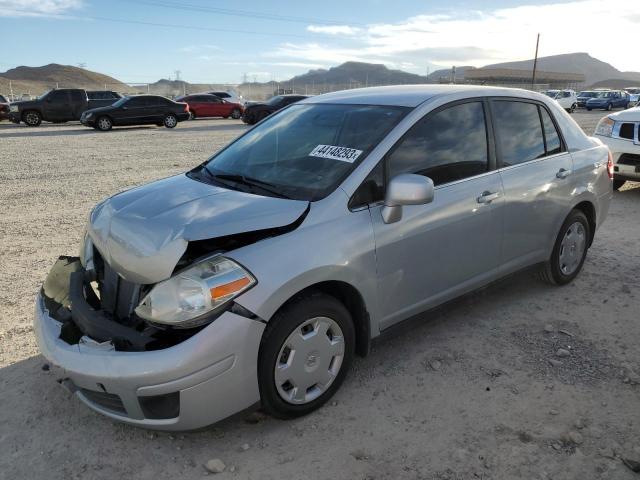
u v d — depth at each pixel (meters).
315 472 2.59
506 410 3.02
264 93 83.31
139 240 2.72
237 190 3.24
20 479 2.56
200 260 2.62
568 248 4.61
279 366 2.79
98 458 2.70
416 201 2.93
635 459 2.62
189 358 2.47
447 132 3.54
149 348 2.53
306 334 2.88
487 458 2.65
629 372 3.37
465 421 2.94
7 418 2.99
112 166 11.70
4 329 3.97
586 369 3.43
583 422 2.91
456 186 3.52
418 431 2.86
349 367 3.15
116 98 26.19
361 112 3.57
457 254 3.58
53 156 13.41
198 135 19.73
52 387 3.27
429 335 3.88
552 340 3.80
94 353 2.57
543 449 2.71
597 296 4.52
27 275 5.04
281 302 2.67
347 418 2.98
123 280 2.85
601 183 4.77
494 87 4.04
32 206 7.82
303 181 3.17
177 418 2.56
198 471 2.61
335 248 2.87
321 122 3.68
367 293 3.09
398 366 3.48
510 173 3.89
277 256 2.69
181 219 2.79
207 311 2.53
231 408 2.65
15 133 20.58
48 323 2.89
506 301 4.45
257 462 2.66
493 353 3.63
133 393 2.51
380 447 2.75
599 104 40.66
